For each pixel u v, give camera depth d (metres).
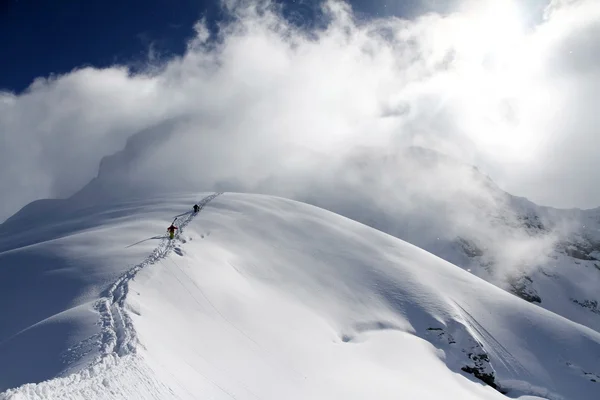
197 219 53.62
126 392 14.14
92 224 57.84
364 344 39.91
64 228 60.12
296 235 56.47
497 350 47.84
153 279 31.25
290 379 26.22
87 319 22.88
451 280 57.78
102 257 36.25
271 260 48.16
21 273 34.50
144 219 53.66
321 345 35.00
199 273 35.75
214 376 21.11
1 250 59.06
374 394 29.08
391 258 57.91
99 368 15.52
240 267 43.28
